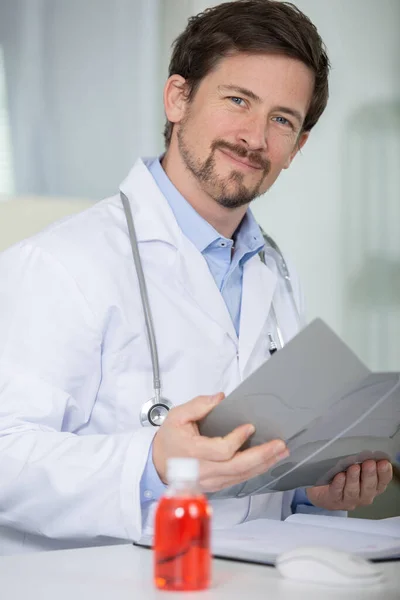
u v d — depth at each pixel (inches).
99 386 52.9
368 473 49.6
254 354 57.6
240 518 52.8
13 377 48.9
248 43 54.7
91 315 51.5
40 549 49.6
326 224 116.8
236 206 57.0
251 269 60.7
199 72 56.6
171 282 55.2
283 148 56.8
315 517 47.3
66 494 43.5
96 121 101.6
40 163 98.7
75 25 100.1
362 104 118.3
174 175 58.7
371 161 118.9
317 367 36.3
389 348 120.5
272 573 34.4
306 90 56.7
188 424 39.8
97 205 59.0
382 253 120.0
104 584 32.0
